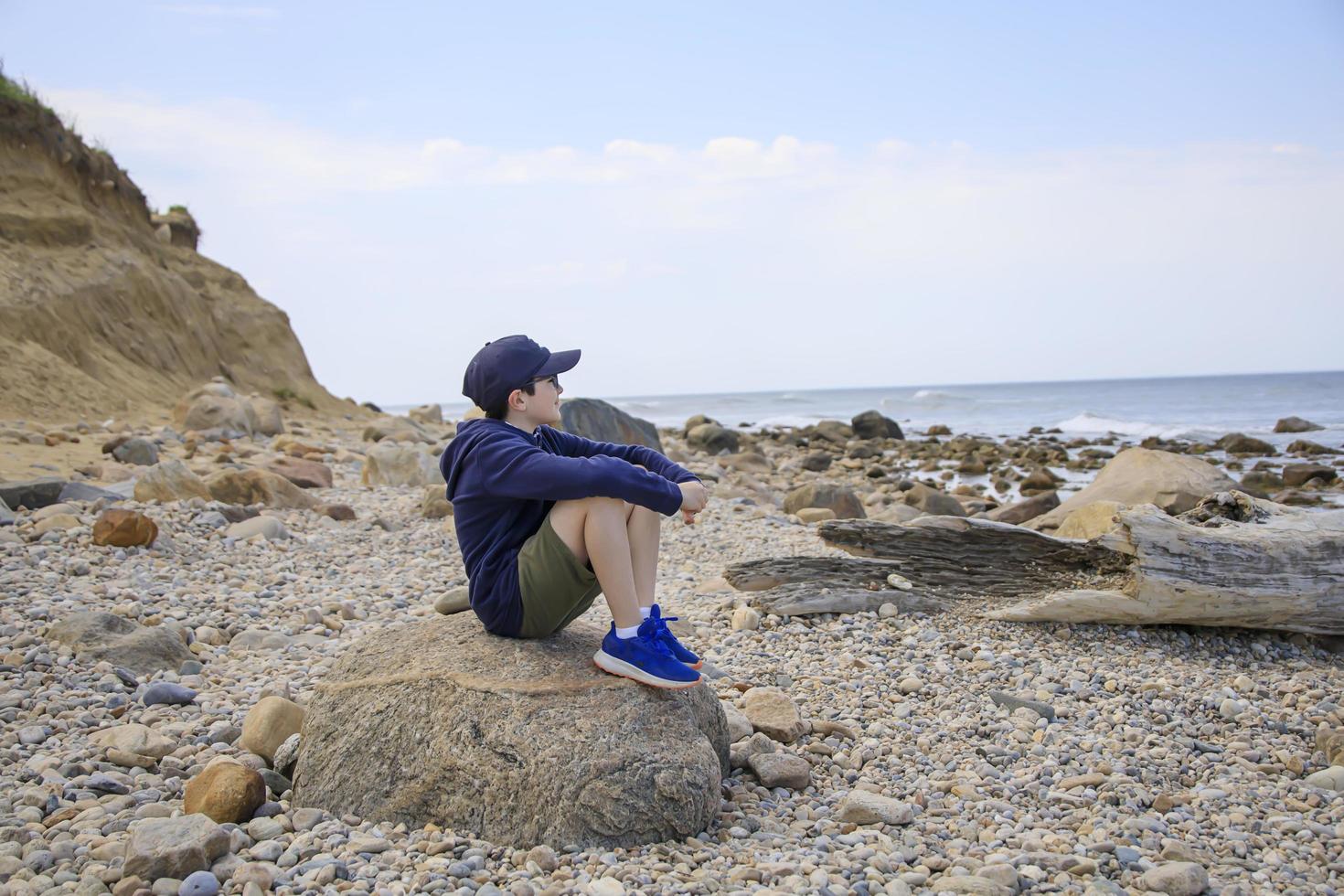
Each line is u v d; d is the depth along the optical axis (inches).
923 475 796.6
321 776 134.9
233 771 131.0
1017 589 235.6
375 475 458.9
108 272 716.0
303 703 177.8
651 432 571.2
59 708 166.7
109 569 254.7
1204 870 118.5
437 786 127.6
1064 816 139.2
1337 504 564.4
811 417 2137.1
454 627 153.5
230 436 542.0
